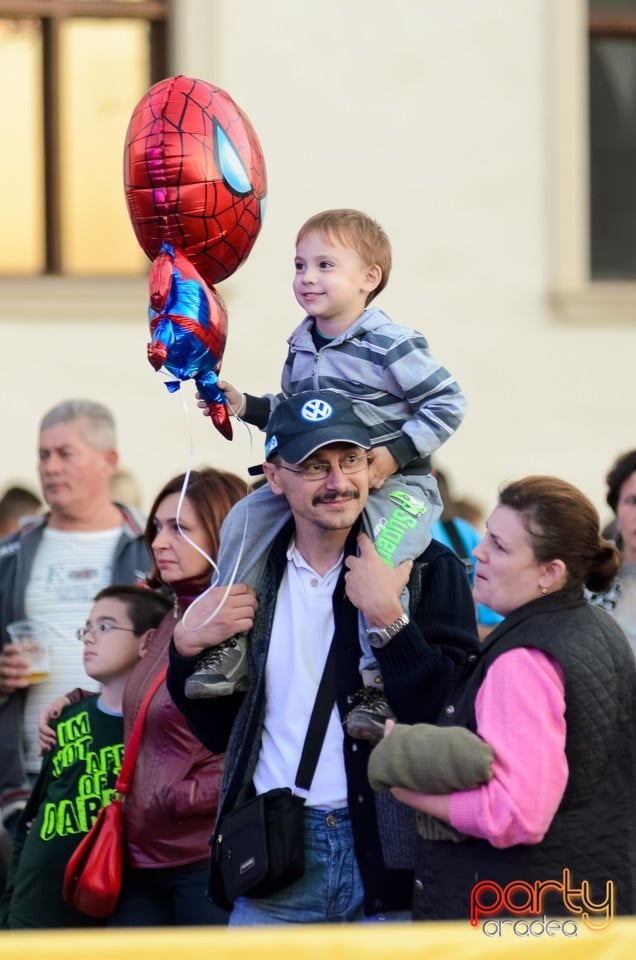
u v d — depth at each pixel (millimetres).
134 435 22938
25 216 23734
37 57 23625
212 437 22844
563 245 23422
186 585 10906
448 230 23312
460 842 8188
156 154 8891
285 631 9188
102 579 14297
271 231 23000
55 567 14352
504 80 23359
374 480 9266
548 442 23469
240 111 9312
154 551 10969
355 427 8812
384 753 8117
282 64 23016
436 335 23359
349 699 8938
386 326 9602
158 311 8945
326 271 9602
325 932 6855
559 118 23391
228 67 22969
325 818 8930
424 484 9609
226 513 10914
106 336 23094
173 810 10656
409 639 8680
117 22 23656
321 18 23047
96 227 23797
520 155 23391
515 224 23422
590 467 23531
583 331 23516
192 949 6750
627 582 12078
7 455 22891
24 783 13531
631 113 24203
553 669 8102
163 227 9000
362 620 9023
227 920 10734
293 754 9000
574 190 23438
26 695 13664
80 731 11555
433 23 23219
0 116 23656
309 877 8938
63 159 23703
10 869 11906
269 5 22969
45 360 23000
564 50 23391
